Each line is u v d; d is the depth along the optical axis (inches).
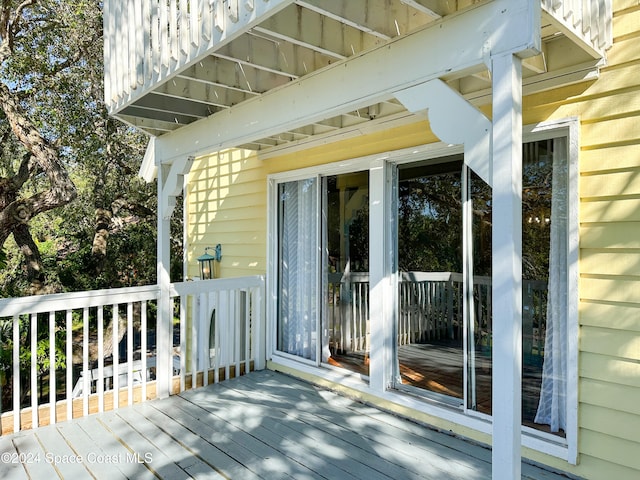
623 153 89.8
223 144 131.2
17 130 272.1
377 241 135.9
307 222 166.9
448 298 120.6
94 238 399.2
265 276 181.6
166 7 103.7
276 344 179.9
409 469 97.2
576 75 93.9
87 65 330.3
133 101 123.6
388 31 82.7
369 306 139.3
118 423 124.4
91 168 387.9
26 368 256.7
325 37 89.0
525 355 105.2
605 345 91.3
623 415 88.7
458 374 119.1
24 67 303.9
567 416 95.8
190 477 94.9
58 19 306.0
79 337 406.3
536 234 103.7
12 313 118.3
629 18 89.7
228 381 162.4
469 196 115.6
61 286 353.1
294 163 170.6
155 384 149.2
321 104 99.6
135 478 94.8
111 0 133.3
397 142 131.7
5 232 269.9
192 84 122.0
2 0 269.4
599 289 92.4
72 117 332.5
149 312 432.8
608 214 91.5
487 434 108.0
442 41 76.7
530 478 93.7
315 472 96.3
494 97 69.6
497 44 69.3
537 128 101.2
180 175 152.7
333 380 150.3
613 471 89.6
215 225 219.6
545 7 68.4
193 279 236.1
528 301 104.9
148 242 476.4
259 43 99.1
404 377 132.1
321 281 160.2
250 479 93.6
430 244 124.8
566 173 99.0
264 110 116.4
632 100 88.7
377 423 122.9
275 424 122.5
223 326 204.8
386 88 85.5
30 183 430.6
